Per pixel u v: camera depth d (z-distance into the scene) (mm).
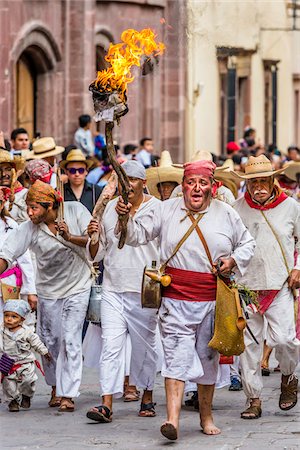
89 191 21297
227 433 16172
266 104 64688
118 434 16109
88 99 40531
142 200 17375
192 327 15680
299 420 17031
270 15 61156
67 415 17344
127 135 45000
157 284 15641
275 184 17641
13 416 17297
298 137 72000
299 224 17516
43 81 39625
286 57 66938
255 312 17203
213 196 16031
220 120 56906
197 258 15656
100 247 17156
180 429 16406
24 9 37281
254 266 17375
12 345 17516
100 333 18016
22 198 20281
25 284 18297
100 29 42844
